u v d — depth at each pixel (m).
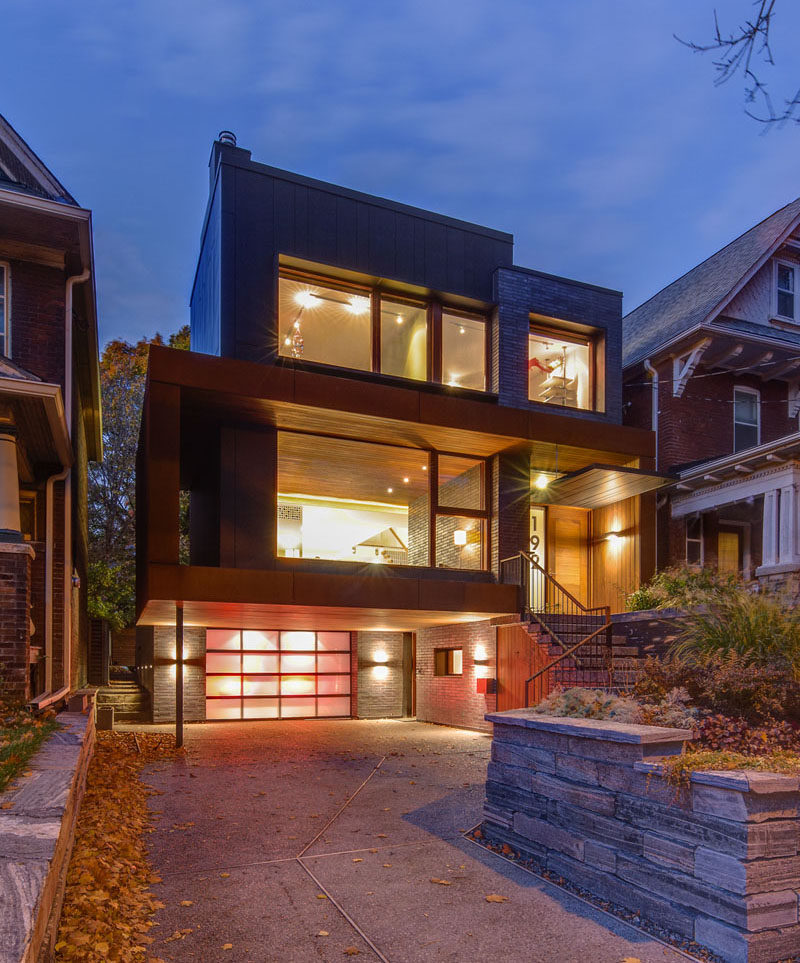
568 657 10.72
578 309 15.17
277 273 12.65
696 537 15.69
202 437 13.44
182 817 6.86
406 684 16.89
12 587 8.00
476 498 14.39
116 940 3.87
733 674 5.86
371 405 12.19
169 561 10.70
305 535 13.74
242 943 4.12
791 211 16.81
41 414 8.66
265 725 14.52
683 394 16.22
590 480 13.67
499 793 6.17
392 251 13.78
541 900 4.82
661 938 4.26
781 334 16.42
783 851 4.04
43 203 9.62
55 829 3.37
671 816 4.46
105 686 18.33
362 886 5.04
